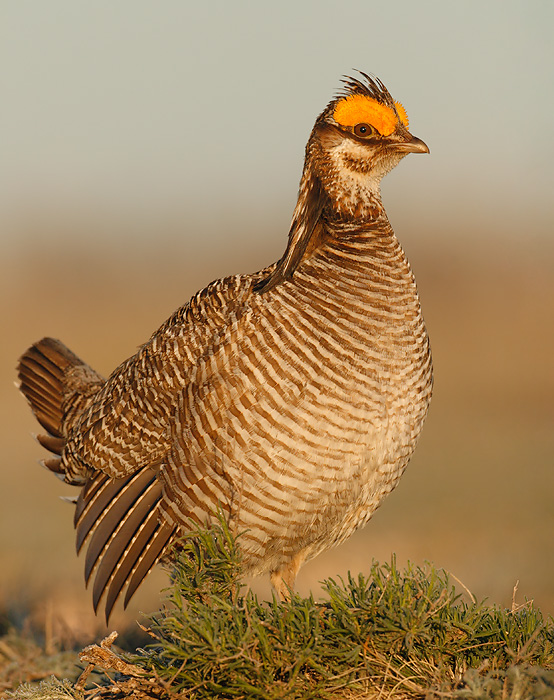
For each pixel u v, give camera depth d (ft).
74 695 41.29
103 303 326.44
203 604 39.99
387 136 50.93
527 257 217.15
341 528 50.03
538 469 109.09
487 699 35.35
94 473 52.24
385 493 49.78
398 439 47.85
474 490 100.58
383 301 47.44
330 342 46.03
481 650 38.86
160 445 48.75
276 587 50.62
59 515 99.71
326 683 37.52
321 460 46.01
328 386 45.65
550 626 40.32
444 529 85.97
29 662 52.85
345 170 51.16
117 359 194.59
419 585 39.99
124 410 49.93
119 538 49.19
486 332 227.40
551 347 199.11
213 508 47.11
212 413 46.26
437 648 38.75
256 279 48.91
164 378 48.29
